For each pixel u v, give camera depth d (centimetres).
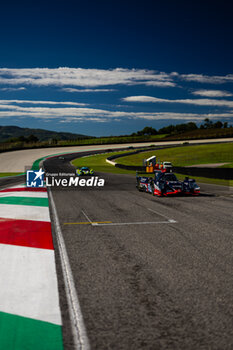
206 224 729
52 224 732
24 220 768
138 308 314
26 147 8538
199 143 8662
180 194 1350
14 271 421
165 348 247
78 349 246
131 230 672
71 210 940
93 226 713
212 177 2356
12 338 260
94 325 282
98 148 9475
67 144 10512
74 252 511
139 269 430
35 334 267
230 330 273
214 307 317
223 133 11481
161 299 335
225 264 450
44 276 403
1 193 1377
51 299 335
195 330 273
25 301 329
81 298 337
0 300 332
